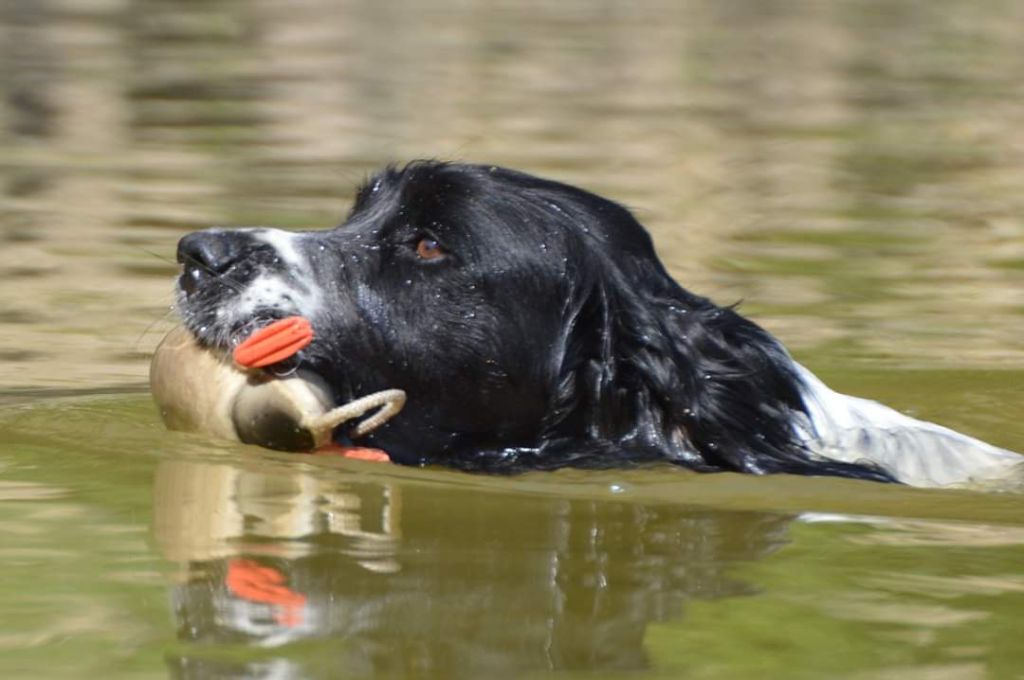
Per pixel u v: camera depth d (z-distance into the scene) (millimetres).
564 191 10719
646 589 7949
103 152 23109
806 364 13906
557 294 10406
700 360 10367
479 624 7367
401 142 24062
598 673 6824
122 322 14695
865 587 8039
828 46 39656
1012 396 13133
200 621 7309
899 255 18109
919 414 12641
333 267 10406
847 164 23828
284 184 20812
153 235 18000
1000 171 23516
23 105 26844
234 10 43188
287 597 7668
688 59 36250
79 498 9344
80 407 11781
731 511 9438
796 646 7180
